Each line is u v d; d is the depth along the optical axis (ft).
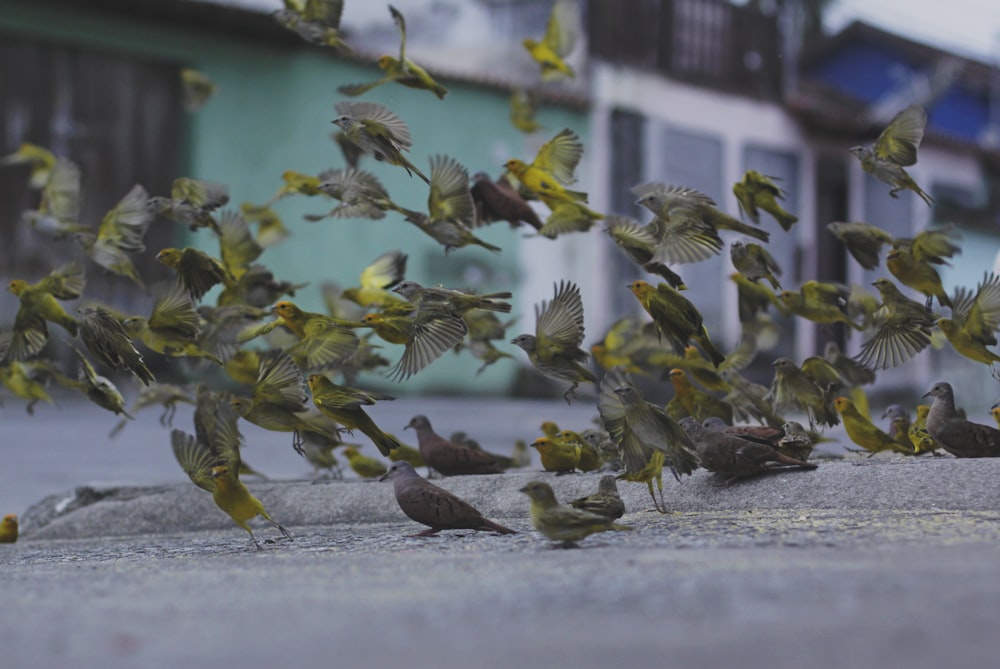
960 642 10.93
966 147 122.21
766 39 108.17
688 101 101.91
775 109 108.47
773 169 108.27
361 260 84.99
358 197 26.08
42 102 73.97
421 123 87.97
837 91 131.75
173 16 76.84
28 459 47.75
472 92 90.38
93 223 75.61
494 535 22.12
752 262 24.61
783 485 24.00
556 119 93.86
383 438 22.90
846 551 17.33
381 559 18.93
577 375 23.07
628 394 21.54
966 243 120.88
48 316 25.62
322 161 84.07
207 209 27.81
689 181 102.42
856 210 113.50
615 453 27.09
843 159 113.60
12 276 72.28
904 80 142.00
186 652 11.67
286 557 20.63
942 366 104.78
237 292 28.14
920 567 15.11
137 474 43.39
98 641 12.40
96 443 53.78
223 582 16.78
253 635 12.42
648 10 99.55
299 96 82.99
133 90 77.10
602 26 96.07
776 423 27.50
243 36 80.23
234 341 26.58
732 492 24.27
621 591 14.05
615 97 96.84
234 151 80.33
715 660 10.57
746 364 28.89
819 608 12.60
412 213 25.88
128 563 21.04
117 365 24.47
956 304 24.16
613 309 96.02
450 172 25.91
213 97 79.41
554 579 15.28
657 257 22.99
